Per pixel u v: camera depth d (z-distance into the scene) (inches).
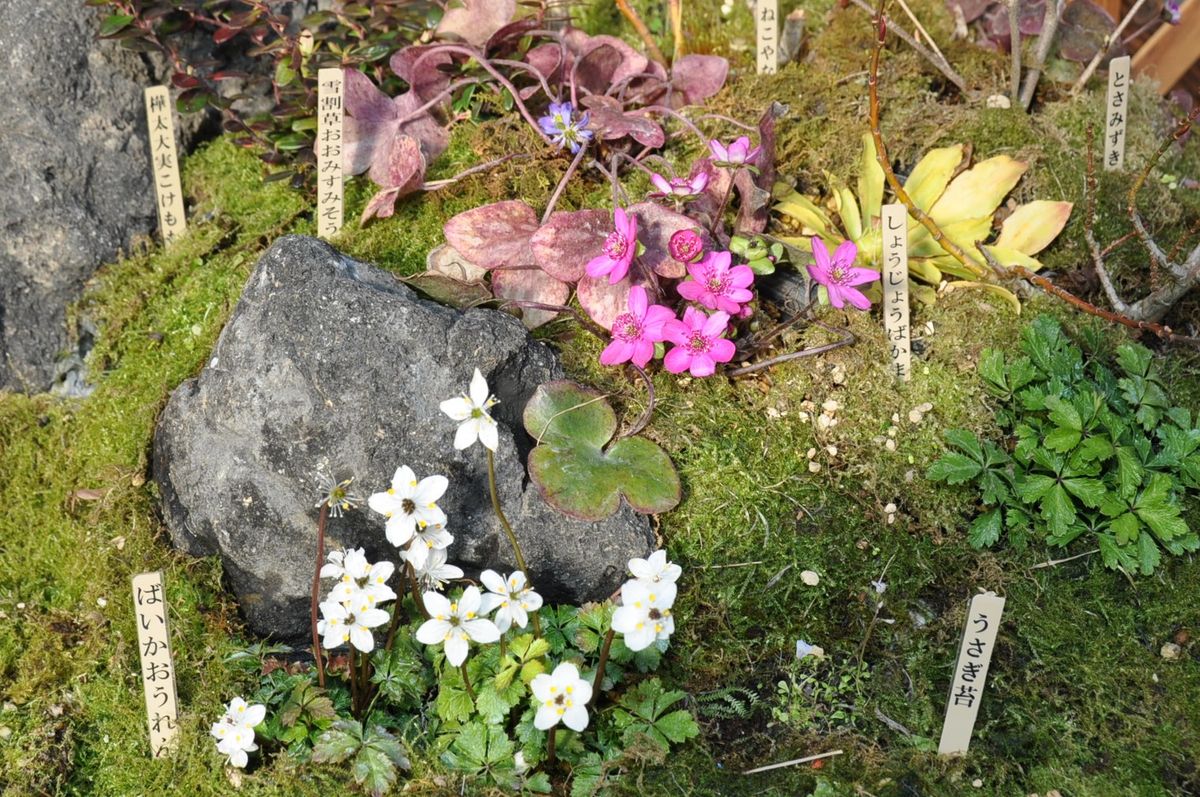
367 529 13.3
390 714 13.0
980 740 12.8
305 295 13.4
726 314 13.6
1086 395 13.7
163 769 13.0
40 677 13.7
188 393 14.0
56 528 14.8
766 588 13.5
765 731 12.9
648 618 11.6
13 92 15.5
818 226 15.1
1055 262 15.4
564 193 15.3
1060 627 13.4
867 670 13.1
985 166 15.3
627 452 13.7
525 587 12.6
